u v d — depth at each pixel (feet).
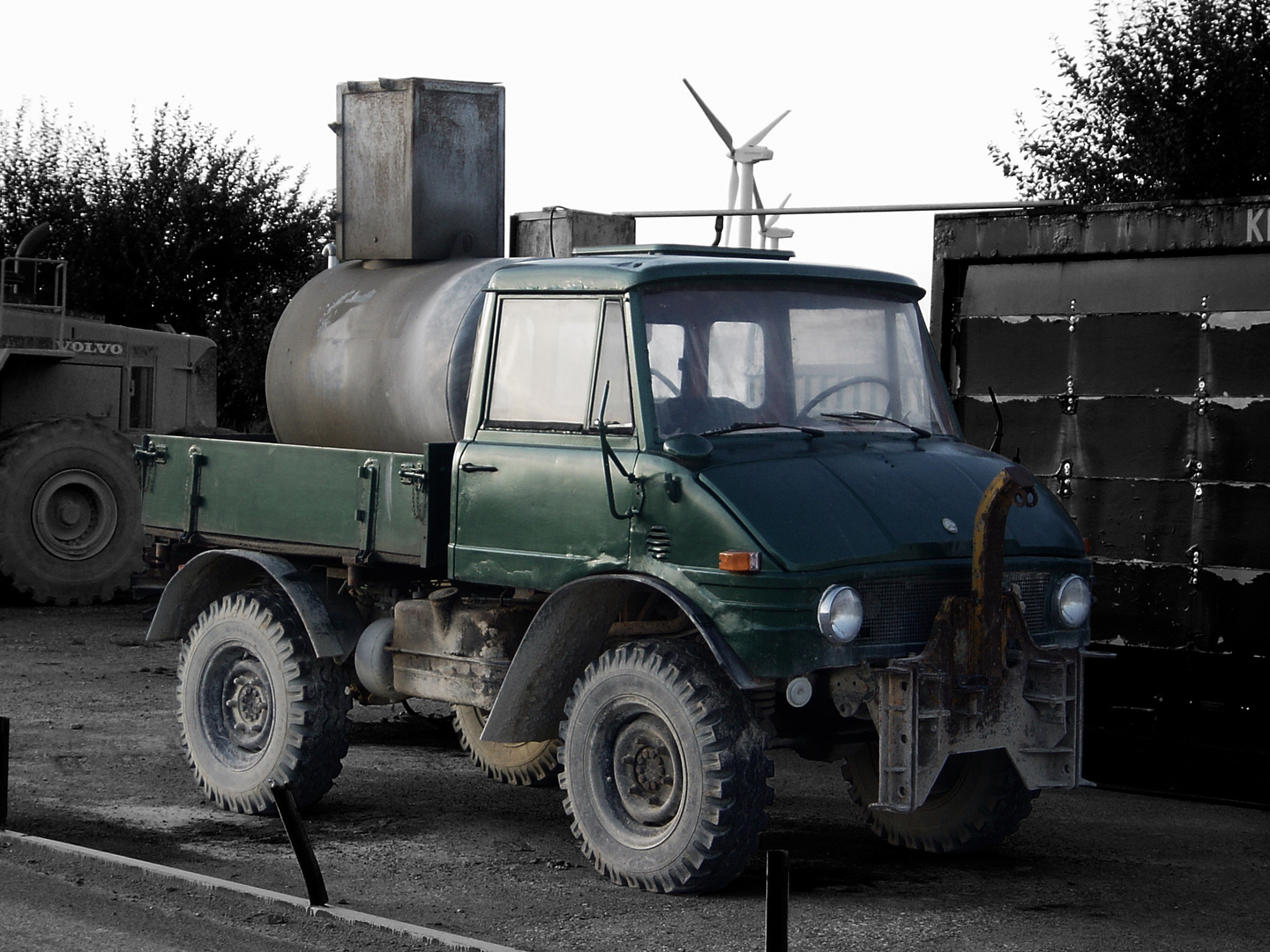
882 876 21.98
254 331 97.71
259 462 25.38
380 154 27.07
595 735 21.16
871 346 23.11
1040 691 20.88
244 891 19.54
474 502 22.50
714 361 21.62
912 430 22.81
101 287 97.25
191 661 25.68
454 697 23.25
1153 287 29.14
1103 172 73.67
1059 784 20.93
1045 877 22.08
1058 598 21.65
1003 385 31.09
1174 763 28.53
